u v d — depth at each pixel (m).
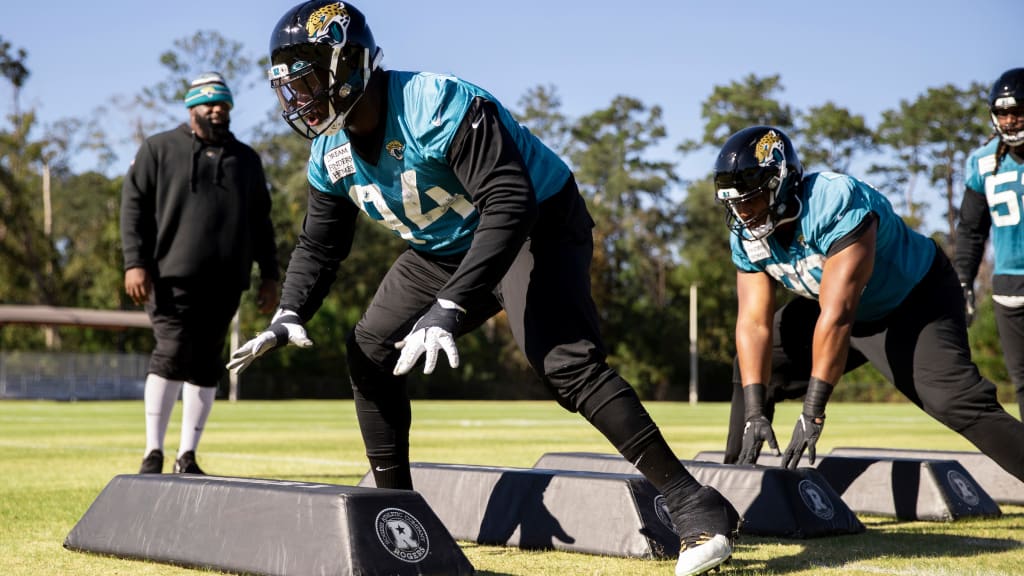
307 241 3.34
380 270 49.56
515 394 46.25
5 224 48.59
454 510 3.65
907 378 3.76
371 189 3.02
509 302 3.02
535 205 2.78
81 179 56.50
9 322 32.50
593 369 2.89
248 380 38.97
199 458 7.22
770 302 3.92
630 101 62.59
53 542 3.49
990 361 37.81
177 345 5.44
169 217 5.41
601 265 50.97
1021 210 4.66
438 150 2.79
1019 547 3.48
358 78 2.76
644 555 3.15
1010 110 4.45
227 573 2.87
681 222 60.50
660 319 50.72
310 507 2.76
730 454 4.23
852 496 4.44
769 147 3.47
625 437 2.88
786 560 3.19
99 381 33.19
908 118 59.62
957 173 60.06
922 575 2.93
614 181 59.59
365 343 3.27
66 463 6.74
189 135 5.49
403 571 2.67
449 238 3.09
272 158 51.72
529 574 2.94
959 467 4.46
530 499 3.47
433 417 17.75
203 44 49.28
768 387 4.16
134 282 5.41
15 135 53.25
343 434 10.98
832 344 3.54
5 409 20.67
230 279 5.52
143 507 3.19
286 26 2.75
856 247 3.51
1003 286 4.80
